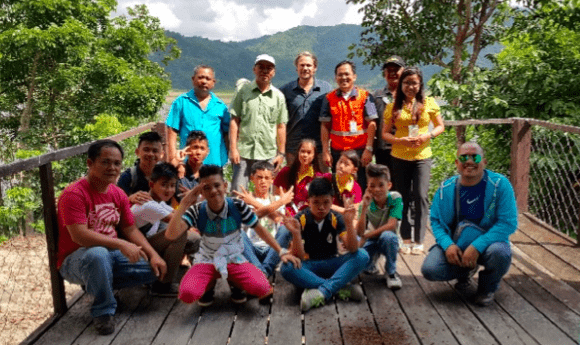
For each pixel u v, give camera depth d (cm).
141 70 2530
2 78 2181
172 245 349
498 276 345
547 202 820
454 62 1073
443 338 308
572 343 299
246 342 305
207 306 357
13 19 2172
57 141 2269
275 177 491
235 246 349
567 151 774
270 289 348
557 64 897
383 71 503
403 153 455
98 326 315
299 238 358
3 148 1684
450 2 1068
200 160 446
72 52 2038
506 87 918
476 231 358
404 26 1124
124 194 344
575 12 889
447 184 373
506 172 839
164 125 584
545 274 417
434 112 456
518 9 1023
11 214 1233
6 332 472
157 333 319
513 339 304
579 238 495
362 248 381
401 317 338
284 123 523
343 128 494
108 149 311
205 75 507
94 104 2327
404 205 469
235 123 527
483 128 889
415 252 466
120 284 342
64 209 308
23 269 620
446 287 391
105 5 2383
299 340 307
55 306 341
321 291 351
